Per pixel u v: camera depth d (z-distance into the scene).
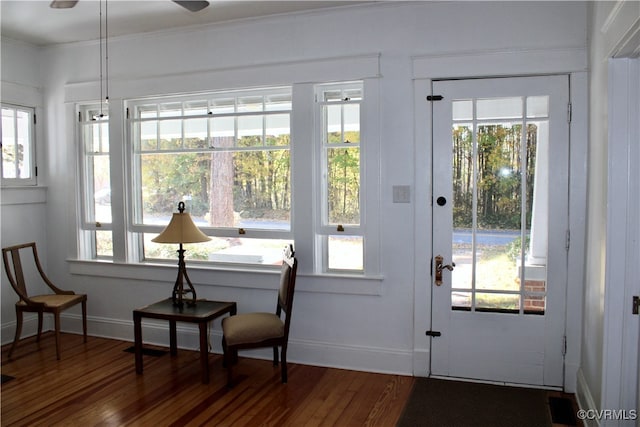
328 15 3.33
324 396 2.96
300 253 3.46
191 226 3.36
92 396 2.97
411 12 3.16
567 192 2.96
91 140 4.18
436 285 3.21
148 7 3.27
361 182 3.32
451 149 3.15
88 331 4.18
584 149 2.90
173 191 3.88
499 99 3.06
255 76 3.50
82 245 4.22
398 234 3.25
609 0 2.23
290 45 3.43
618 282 2.18
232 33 3.58
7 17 3.46
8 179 4.02
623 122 2.15
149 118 3.87
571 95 2.92
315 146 3.40
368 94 3.25
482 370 3.16
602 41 2.36
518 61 2.98
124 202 3.97
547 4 2.93
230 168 3.70
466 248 3.16
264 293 3.62
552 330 3.02
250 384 3.14
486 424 2.60
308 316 3.48
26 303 3.66
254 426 2.59
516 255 3.08
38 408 2.82
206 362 3.13
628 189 2.15
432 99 3.15
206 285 3.77
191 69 3.71
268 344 3.11
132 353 3.73
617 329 2.18
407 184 3.22
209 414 2.73
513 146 3.05
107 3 3.19
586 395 2.62
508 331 3.10
